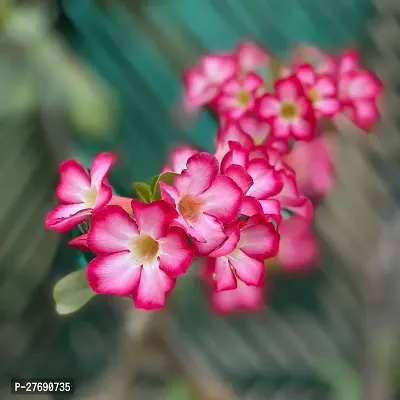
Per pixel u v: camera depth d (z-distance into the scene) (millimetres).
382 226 1284
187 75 889
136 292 654
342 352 1307
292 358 1319
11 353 1163
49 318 1165
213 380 1080
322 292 1305
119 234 652
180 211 658
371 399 1258
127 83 1258
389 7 1393
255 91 835
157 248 660
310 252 916
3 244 1109
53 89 1021
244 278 679
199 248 652
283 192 733
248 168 689
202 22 1330
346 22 1404
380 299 1281
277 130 810
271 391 1304
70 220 677
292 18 1387
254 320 1295
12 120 1040
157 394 992
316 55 887
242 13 1356
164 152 1191
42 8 1053
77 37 1206
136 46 1275
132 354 942
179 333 1167
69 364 1154
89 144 1129
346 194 1234
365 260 1284
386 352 1265
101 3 1227
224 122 840
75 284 719
